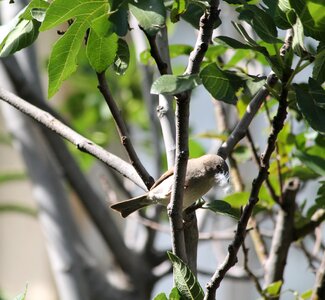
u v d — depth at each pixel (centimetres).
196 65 646
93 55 713
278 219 980
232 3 670
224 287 2153
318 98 632
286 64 643
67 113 1675
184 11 705
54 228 1345
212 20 644
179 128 638
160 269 1366
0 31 723
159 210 1357
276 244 977
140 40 1213
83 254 1364
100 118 1625
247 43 664
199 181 883
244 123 807
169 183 835
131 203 909
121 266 1351
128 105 1631
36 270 1797
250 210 675
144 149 1642
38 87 1293
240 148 1071
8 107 1402
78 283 1316
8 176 1482
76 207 1695
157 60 668
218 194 1396
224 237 1170
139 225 1439
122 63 728
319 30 641
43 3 694
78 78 1659
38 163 1380
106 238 1339
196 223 767
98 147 801
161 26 615
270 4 669
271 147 657
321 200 923
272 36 641
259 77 634
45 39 1788
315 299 914
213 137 1091
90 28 691
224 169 885
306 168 1002
